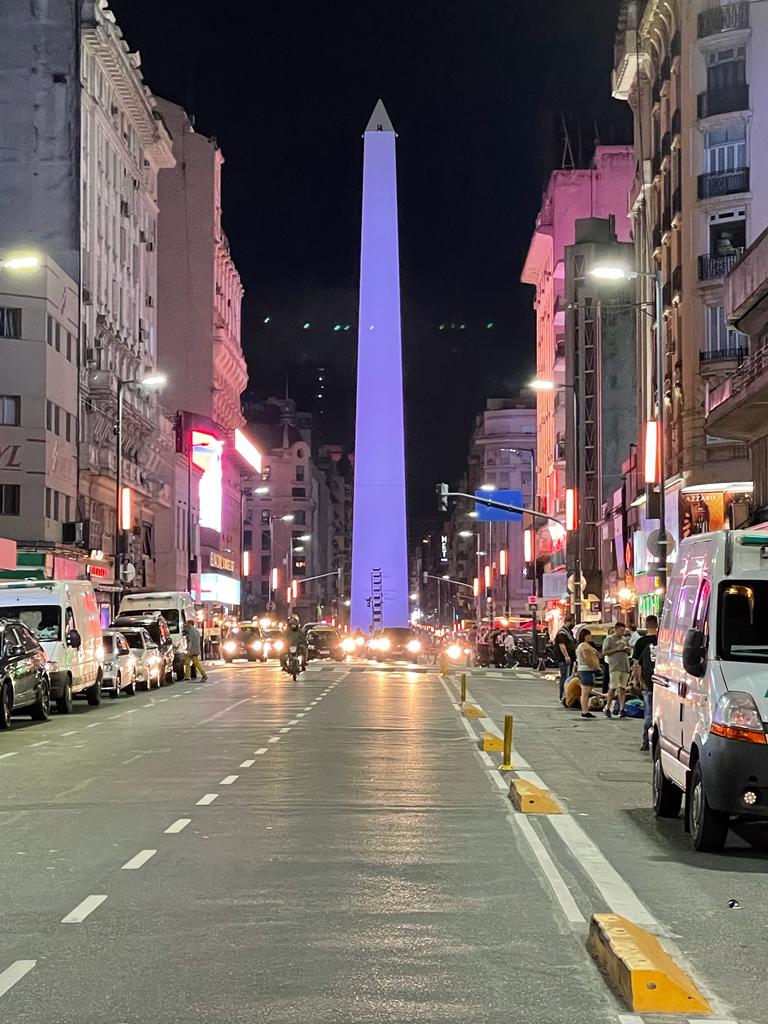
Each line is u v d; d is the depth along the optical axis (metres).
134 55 79.94
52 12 68.44
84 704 35.97
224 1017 6.89
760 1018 6.98
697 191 53.50
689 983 7.21
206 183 108.81
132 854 12.00
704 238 53.34
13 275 59.53
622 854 12.21
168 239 108.12
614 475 81.38
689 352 53.50
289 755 21.36
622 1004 7.17
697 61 53.75
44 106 68.19
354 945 8.49
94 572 67.50
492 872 11.15
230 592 121.31
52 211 67.88
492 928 9.01
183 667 50.16
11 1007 7.09
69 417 64.75
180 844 12.56
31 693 28.41
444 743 23.64
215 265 110.06
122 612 56.56
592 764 20.44
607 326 82.62
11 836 13.05
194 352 108.12
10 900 9.96
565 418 95.88
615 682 30.83
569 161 108.12
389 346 107.38
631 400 81.94
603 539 78.06
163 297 108.06
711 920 9.45
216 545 116.31
